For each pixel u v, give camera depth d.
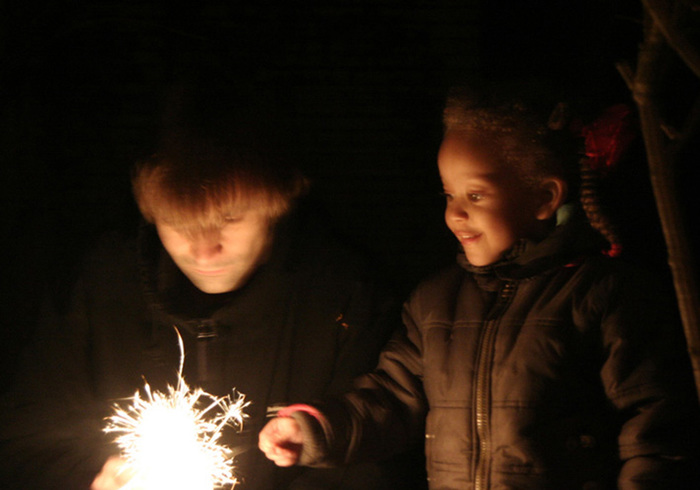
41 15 3.39
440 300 2.33
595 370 2.13
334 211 3.55
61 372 2.43
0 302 3.16
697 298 1.70
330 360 2.46
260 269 2.34
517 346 2.12
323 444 2.19
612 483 2.06
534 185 2.19
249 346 2.41
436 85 3.56
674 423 2.00
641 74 1.68
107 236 2.48
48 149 3.46
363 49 3.58
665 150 1.71
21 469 2.34
